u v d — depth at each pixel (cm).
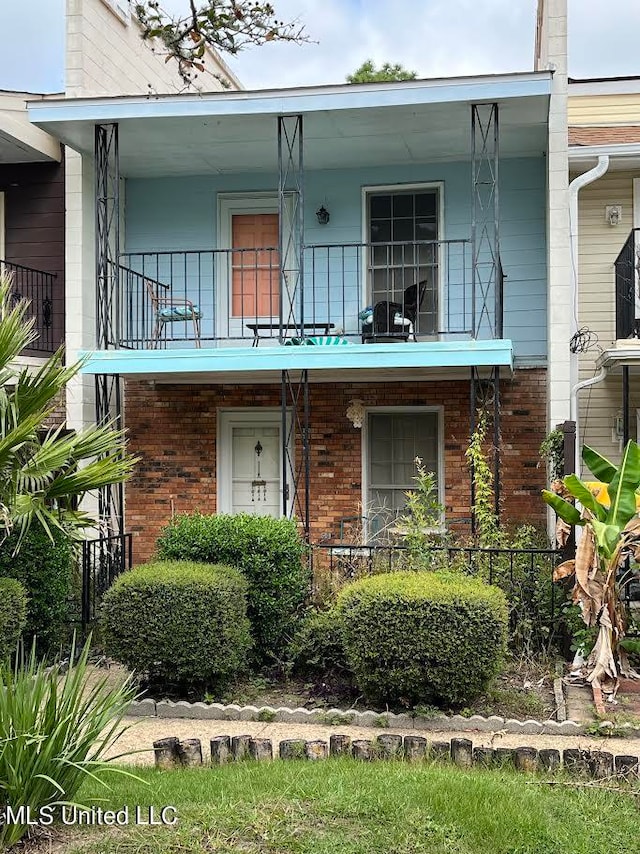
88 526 770
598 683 720
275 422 1195
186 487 1197
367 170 1187
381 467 1176
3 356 705
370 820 451
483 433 980
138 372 1014
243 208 1224
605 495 796
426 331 1172
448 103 952
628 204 1130
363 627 686
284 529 824
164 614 718
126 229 1236
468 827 445
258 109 974
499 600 695
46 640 843
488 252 1155
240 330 1218
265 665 806
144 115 988
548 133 1034
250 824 442
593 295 1134
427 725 673
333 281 1191
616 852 428
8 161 1188
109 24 1188
